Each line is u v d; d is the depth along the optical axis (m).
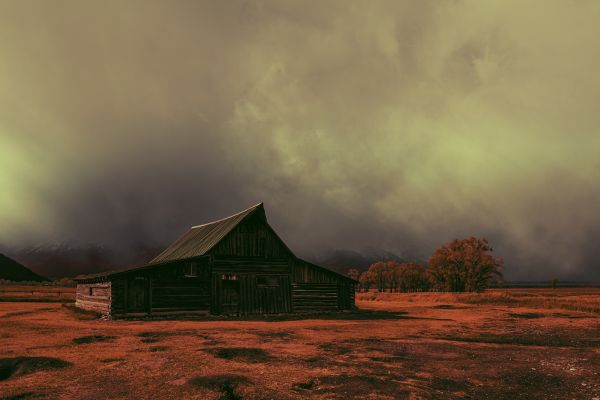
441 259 85.31
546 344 17.70
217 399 8.97
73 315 29.53
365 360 13.38
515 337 19.77
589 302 41.75
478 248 84.31
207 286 31.53
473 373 11.85
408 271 129.00
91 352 13.98
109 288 28.50
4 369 11.71
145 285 29.33
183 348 14.95
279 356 13.73
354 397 9.30
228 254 32.53
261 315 32.38
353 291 36.84
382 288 135.38
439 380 10.99
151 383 10.12
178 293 30.34
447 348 16.08
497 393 9.98
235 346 15.49
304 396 9.30
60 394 9.20
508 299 49.50
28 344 15.55
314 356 13.87
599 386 10.67
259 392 9.50
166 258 39.56
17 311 31.83
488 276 83.31
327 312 35.06
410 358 13.92
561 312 36.19
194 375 10.86
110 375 10.88
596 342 18.39
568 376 11.66
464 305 46.84
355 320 28.25
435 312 36.12
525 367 12.71
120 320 27.14
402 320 28.31
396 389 9.98
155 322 25.75
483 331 22.12
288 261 34.72
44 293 66.81
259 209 34.16
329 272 36.09
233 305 32.03
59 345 15.39
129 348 14.89
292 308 34.25
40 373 11.06
